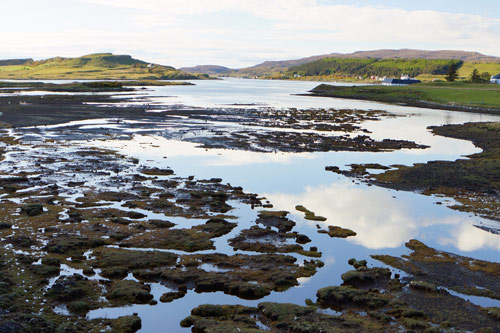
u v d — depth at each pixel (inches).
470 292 885.8
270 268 985.5
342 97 6963.6
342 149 2480.3
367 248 1119.0
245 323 749.3
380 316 771.4
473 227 1275.8
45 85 7608.3
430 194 1603.1
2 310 728.3
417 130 3297.2
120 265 972.6
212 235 1176.8
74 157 2070.6
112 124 3260.3
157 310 806.5
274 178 1809.8
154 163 2010.3
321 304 836.0
